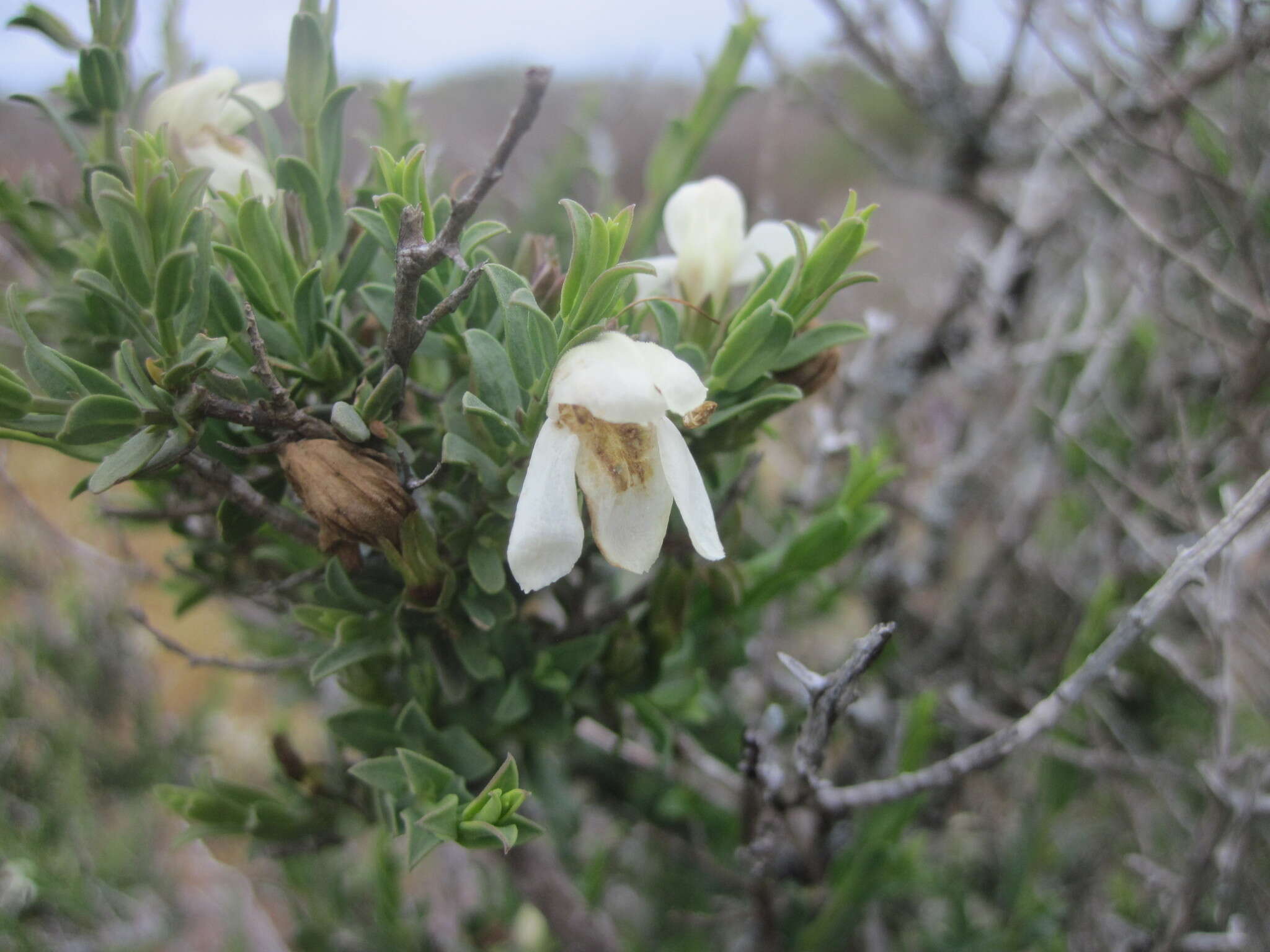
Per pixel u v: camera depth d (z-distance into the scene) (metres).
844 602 0.31
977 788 0.28
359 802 0.16
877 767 0.25
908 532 0.35
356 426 0.11
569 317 0.11
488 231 0.12
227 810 0.15
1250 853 0.23
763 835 0.16
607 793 0.24
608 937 0.20
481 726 0.14
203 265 0.11
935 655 0.28
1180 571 0.14
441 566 0.12
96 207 0.10
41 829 0.26
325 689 0.23
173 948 0.29
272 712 0.34
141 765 0.29
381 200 0.11
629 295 0.14
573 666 0.14
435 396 0.14
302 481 0.11
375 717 0.14
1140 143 0.21
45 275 0.17
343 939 0.23
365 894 0.25
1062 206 0.28
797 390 0.13
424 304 0.12
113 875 0.27
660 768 0.21
